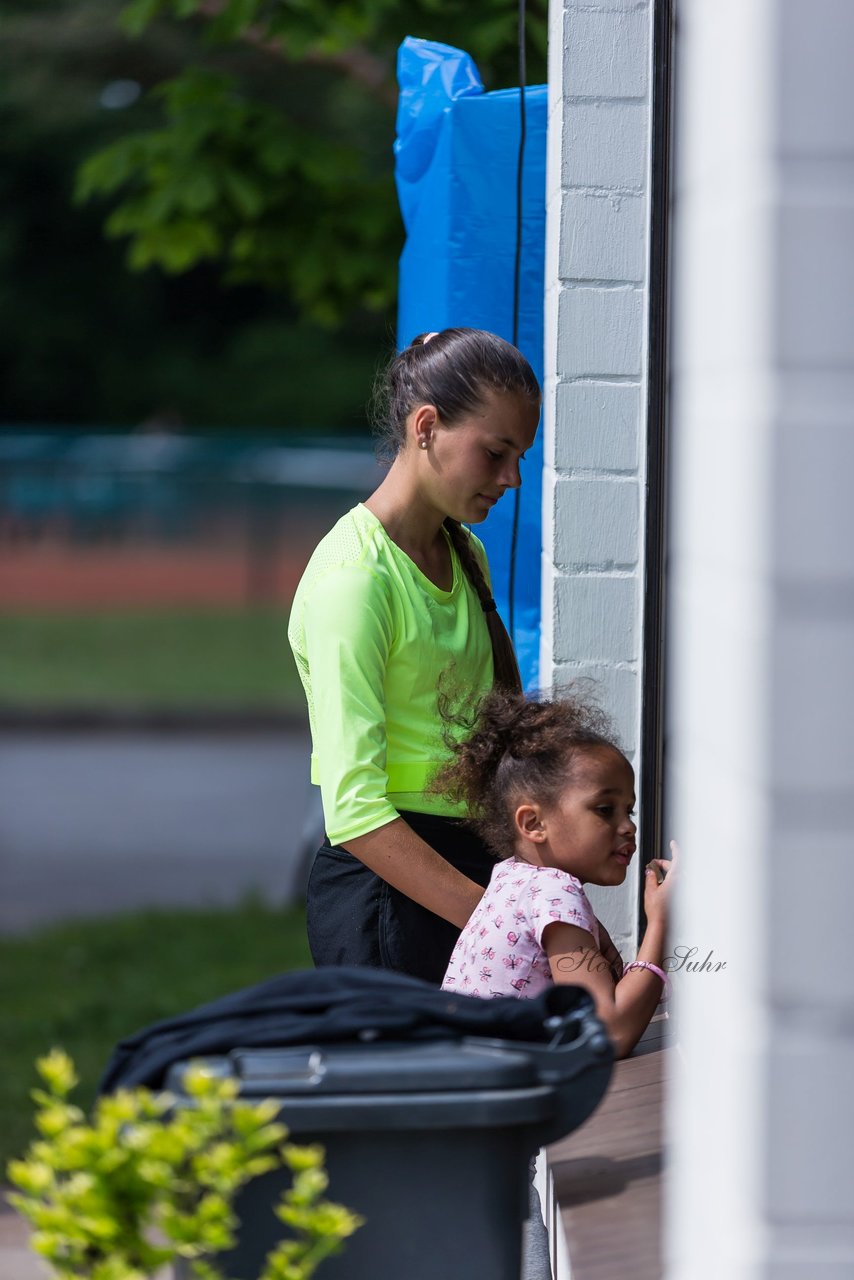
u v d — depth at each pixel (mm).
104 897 25672
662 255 8883
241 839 30516
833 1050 3643
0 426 80312
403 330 11422
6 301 79125
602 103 8922
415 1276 5379
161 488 63781
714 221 3777
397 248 20469
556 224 9016
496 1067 5293
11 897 25609
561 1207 5730
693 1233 4105
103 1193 4609
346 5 18281
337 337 80688
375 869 7184
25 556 63125
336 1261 5355
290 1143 5297
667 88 8789
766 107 3457
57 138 73812
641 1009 6699
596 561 9094
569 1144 6371
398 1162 5352
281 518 64000
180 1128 4633
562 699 7812
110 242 78875
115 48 49719
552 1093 5363
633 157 8961
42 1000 18781
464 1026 5555
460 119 9875
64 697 45625
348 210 20375
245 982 19656
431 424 7406
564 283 9000
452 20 16438
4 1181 12484
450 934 7535
